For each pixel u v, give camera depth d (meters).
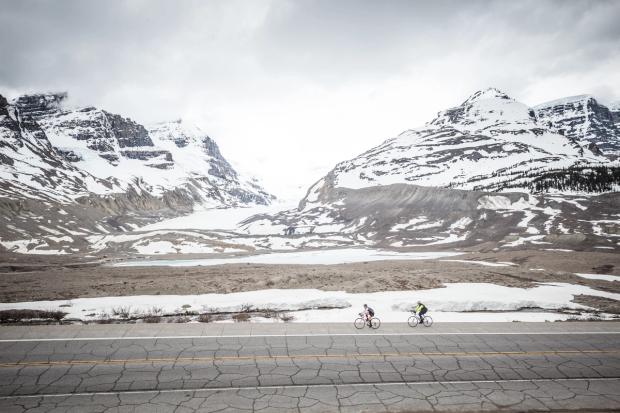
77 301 33.34
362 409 14.79
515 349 21.56
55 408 14.45
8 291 44.34
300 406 14.95
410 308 32.19
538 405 15.34
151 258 124.38
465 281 49.25
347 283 48.25
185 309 30.53
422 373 18.22
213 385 16.62
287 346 21.52
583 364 19.59
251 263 98.31
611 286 50.44
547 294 40.19
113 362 18.83
